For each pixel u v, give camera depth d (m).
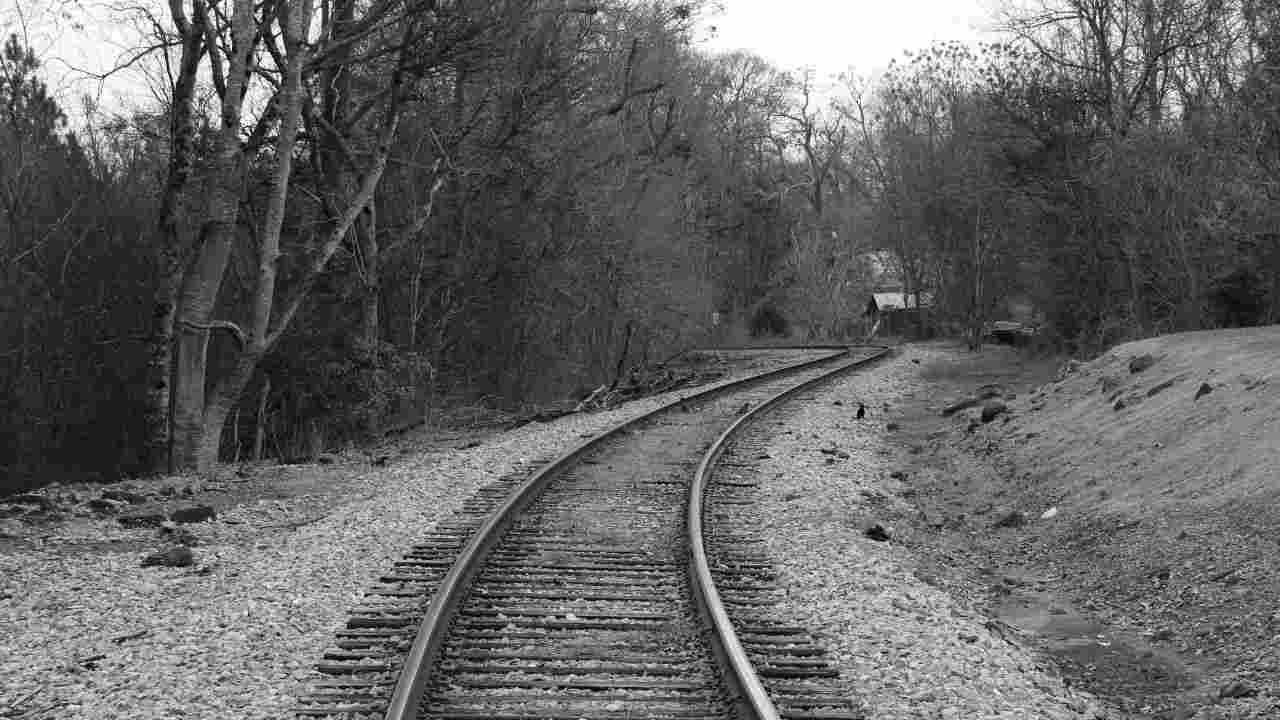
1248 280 21.58
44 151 28.97
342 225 21.56
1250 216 19.23
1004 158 31.83
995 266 44.31
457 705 6.68
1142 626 8.93
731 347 51.97
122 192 30.20
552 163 30.52
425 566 10.16
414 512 12.80
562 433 19.95
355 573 9.96
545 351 33.69
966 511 13.98
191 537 12.02
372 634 8.06
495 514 11.55
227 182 19.02
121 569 10.67
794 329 68.38
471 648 7.79
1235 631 8.27
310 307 27.56
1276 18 19.55
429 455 18.47
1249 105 19.36
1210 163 21.17
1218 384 13.52
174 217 20.41
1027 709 6.85
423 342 29.81
